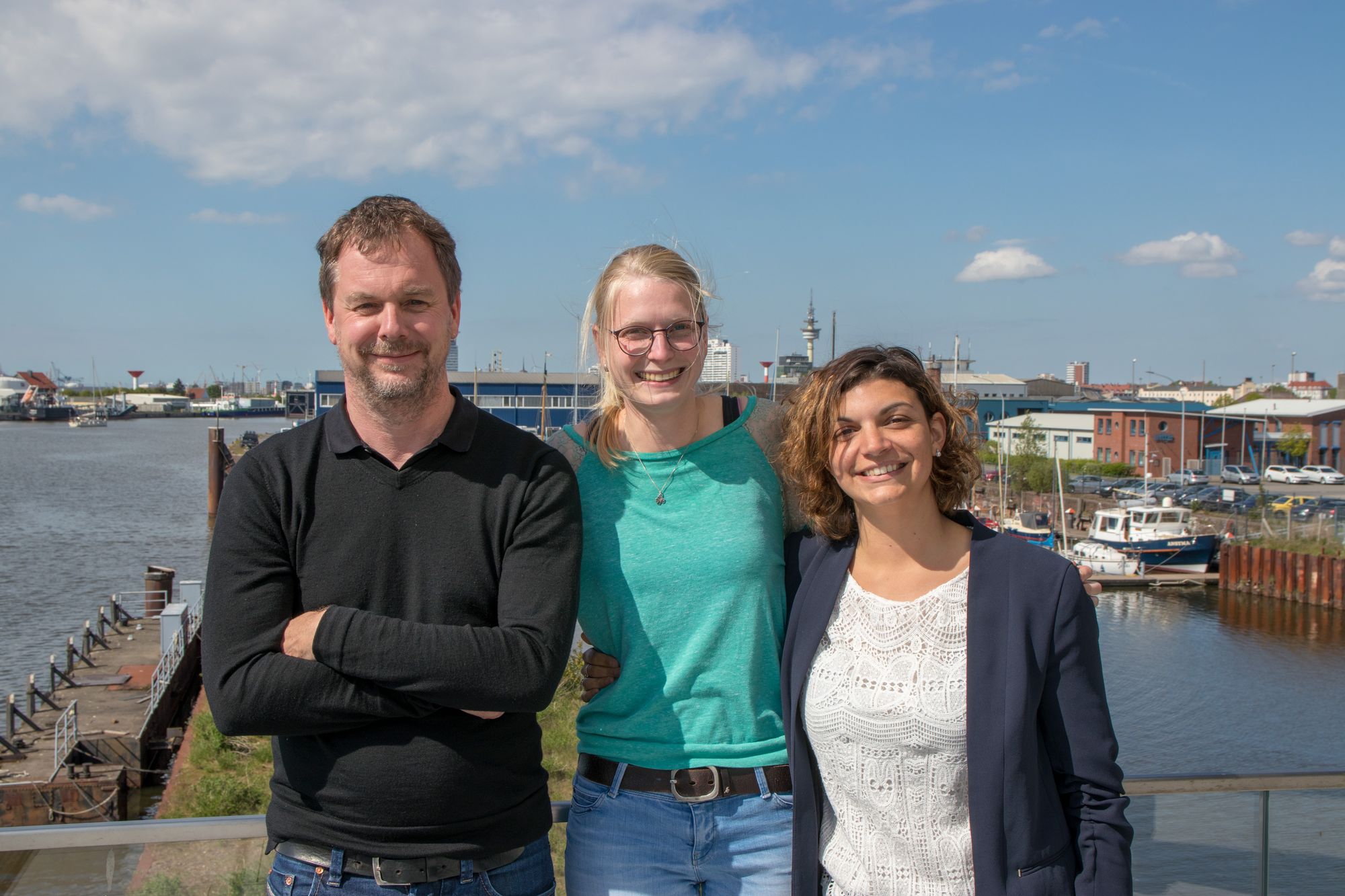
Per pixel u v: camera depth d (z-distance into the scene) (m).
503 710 2.32
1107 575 38.50
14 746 16.14
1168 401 80.38
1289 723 22.09
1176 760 20.08
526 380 72.75
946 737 2.35
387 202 2.49
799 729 2.58
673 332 2.70
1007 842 2.30
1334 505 46.91
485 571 2.46
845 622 2.54
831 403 2.50
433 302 2.45
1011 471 58.84
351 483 2.46
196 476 82.81
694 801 2.68
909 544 2.53
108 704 18.83
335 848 2.36
